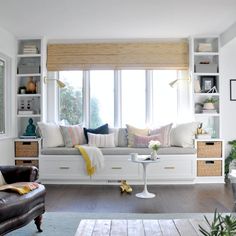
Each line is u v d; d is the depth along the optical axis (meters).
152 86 5.95
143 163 4.54
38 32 5.34
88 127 5.97
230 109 5.76
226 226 1.53
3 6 4.06
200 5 4.05
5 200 2.62
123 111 5.97
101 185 5.21
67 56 5.83
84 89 5.96
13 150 5.44
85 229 2.28
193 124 5.39
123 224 2.39
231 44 5.39
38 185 3.20
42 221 3.39
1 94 5.28
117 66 5.79
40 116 5.64
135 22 4.78
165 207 3.91
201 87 5.69
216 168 5.32
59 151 5.29
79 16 4.48
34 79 5.88
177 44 5.77
